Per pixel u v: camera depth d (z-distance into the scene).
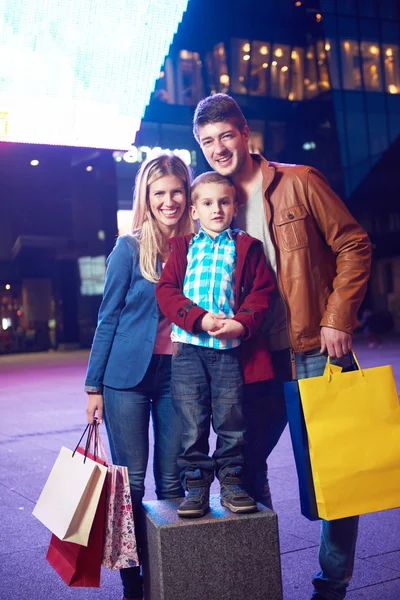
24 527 5.04
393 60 38.41
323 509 2.74
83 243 35.81
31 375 21.02
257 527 2.70
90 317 36.53
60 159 33.72
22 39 25.77
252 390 3.24
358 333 36.56
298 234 3.12
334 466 2.75
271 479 6.14
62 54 26.33
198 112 3.18
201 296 2.84
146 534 2.82
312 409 2.76
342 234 3.15
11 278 37.16
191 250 2.95
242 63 36.16
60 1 25.72
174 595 2.59
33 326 38.53
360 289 3.08
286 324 3.14
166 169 3.24
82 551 2.81
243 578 2.67
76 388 15.98
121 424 3.22
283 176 3.19
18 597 3.76
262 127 37.16
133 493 3.18
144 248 3.22
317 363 3.13
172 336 2.95
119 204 35.25
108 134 27.66
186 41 34.50
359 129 37.53
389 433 2.83
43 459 7.54
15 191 35.53
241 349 2.94
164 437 3.29
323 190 3.16
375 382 2.86
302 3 36.62
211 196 2.90
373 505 2.78
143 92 27.42
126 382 3.16
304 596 3.59
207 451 2.93
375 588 3.67
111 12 26.53
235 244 2.93
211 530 2.64
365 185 37.81
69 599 3.72
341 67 37.09
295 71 37.56
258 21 36.06
